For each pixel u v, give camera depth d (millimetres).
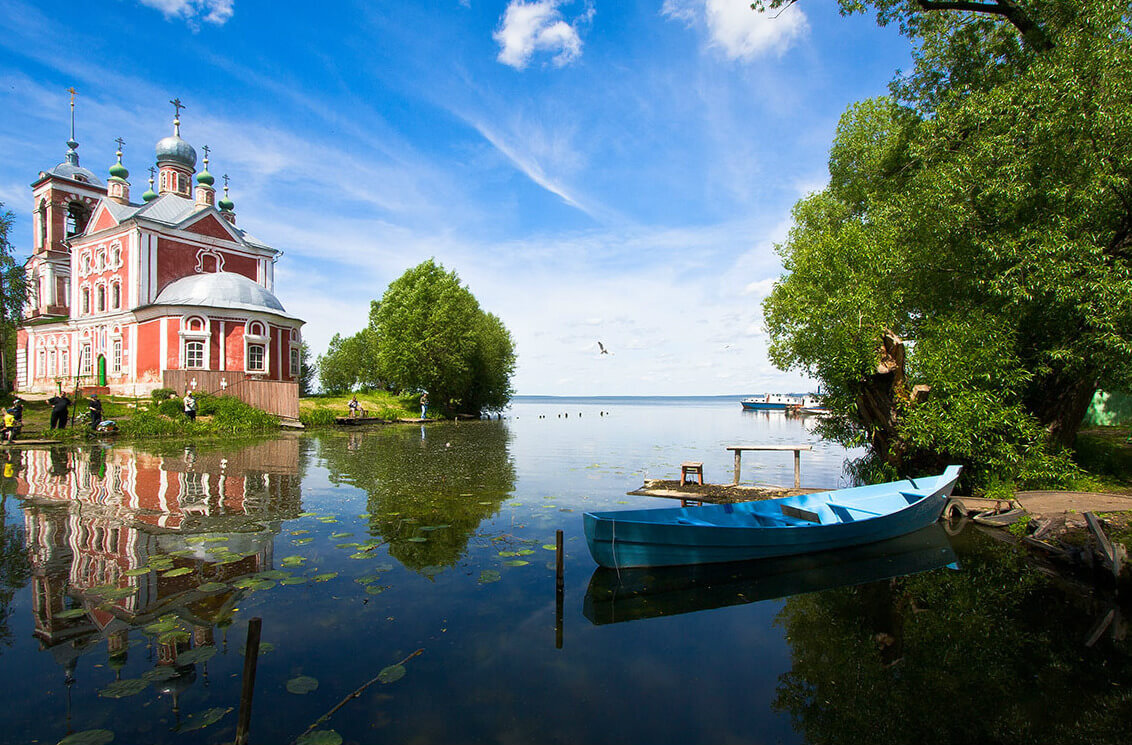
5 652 5133
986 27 14008
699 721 4359
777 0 13086
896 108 16266
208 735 3959
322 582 6988
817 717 4473
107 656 5078
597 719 4336
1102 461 13523
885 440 13039
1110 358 10594
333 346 62281
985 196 11289
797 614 6496
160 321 34438
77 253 41344
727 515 9125
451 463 18203
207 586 6766
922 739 4258
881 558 8594
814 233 17500
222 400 30844
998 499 11008
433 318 41438
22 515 10266
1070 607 6801
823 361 12820
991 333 11062
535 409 97750
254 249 43406
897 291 12367
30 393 36000
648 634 5887
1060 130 10883
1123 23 11375
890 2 13867
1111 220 11602
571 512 10992
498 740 4016
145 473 15094
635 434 33344
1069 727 4441
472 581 7160
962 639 5930
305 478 14742
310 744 3855
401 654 5238
